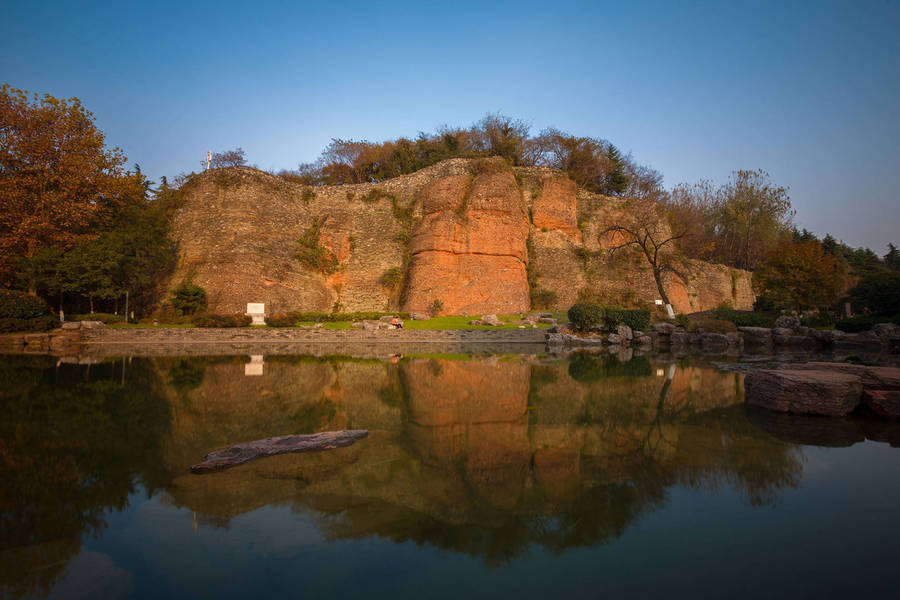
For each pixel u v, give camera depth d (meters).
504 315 38.50
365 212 46.56
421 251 40.41
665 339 29.44
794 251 34.09
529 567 3.25
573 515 4.08
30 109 31.61
